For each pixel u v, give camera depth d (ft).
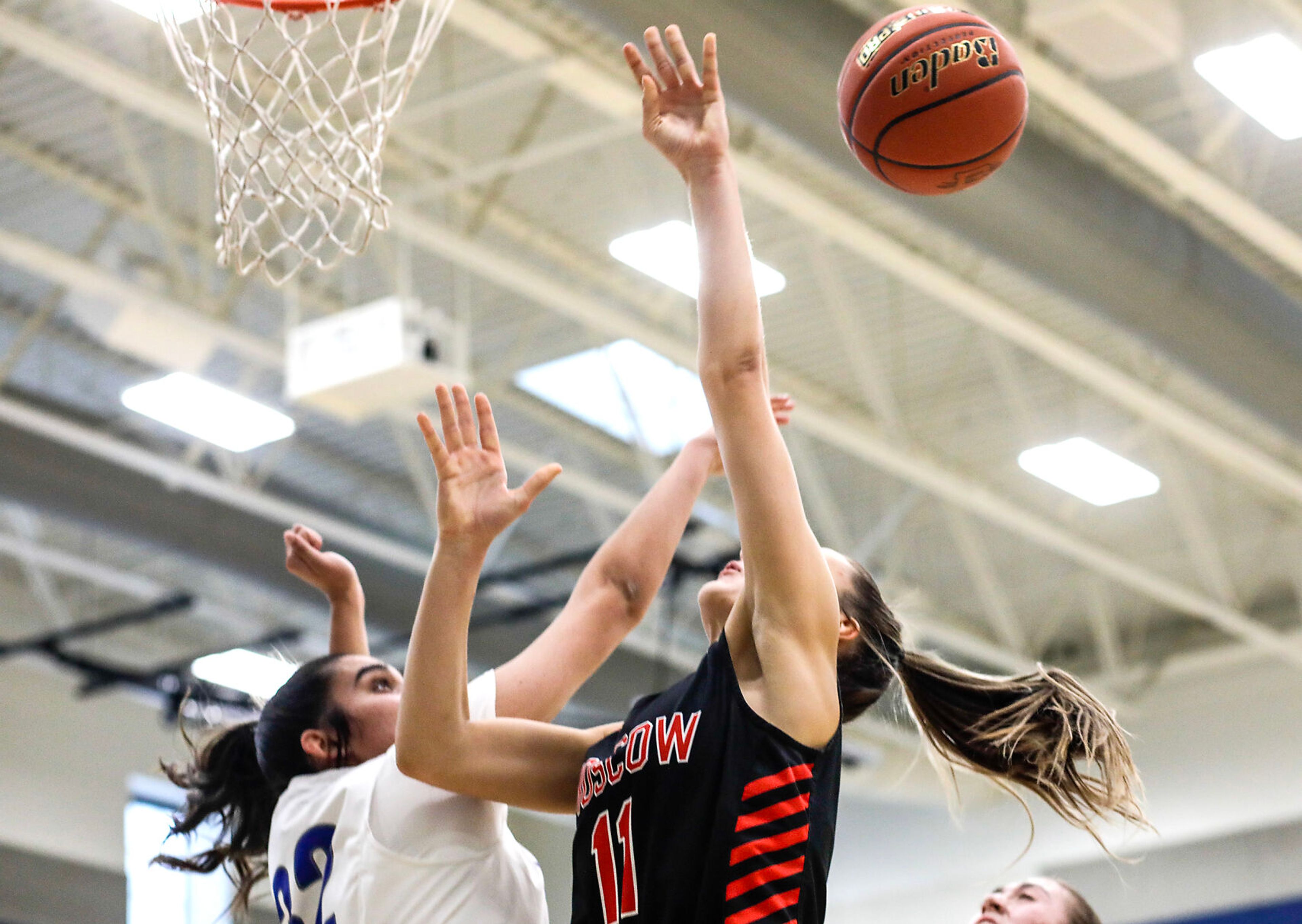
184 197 29.22
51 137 27.78
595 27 22.54
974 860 47.37
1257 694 45.06
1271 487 38.65
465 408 8.39
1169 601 39.17
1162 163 24.32
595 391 34.35
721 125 8.57
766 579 7.86
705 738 7.77
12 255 27.48
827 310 31.76
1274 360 26.11
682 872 7.57
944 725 9.77
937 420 35.81
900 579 42.57
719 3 18.75
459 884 8.61
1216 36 21.70
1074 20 21.29
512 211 29.22
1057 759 9.55
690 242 27.89
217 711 11.21
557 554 41.11
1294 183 27.96
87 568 38.06
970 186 10.85
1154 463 38.01
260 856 10.55
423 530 40.14
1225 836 44.45
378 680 9.73
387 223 12.60
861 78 10.57
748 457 7.93
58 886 38.86
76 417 35.60
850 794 43.57
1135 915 44.78
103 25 24.58
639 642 39.40
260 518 32.89
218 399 30.45
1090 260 23.63
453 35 24.49
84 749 41.16
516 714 9.25
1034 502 38.99
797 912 7.50
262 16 12.66
